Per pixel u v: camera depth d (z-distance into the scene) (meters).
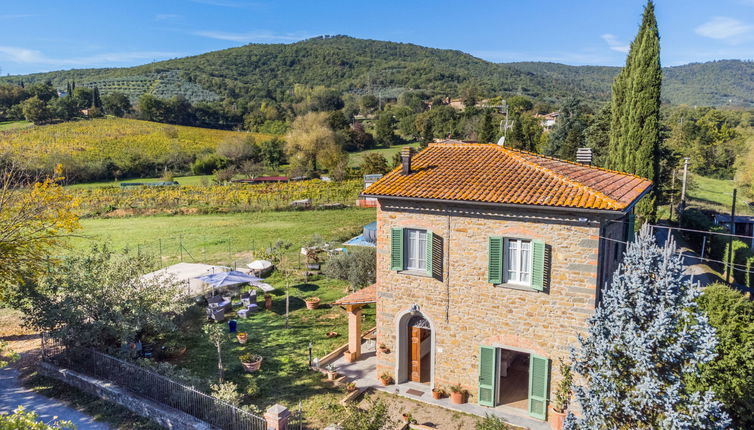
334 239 42.72
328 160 96.44
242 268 33.53
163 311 18.45
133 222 51.84
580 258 14.27
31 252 18.64
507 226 15.23
